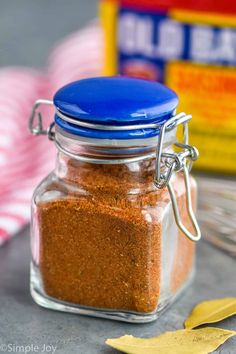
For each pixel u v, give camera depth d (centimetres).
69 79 55
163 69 48
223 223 41
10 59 62
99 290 35
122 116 32
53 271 35
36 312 36
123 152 32
